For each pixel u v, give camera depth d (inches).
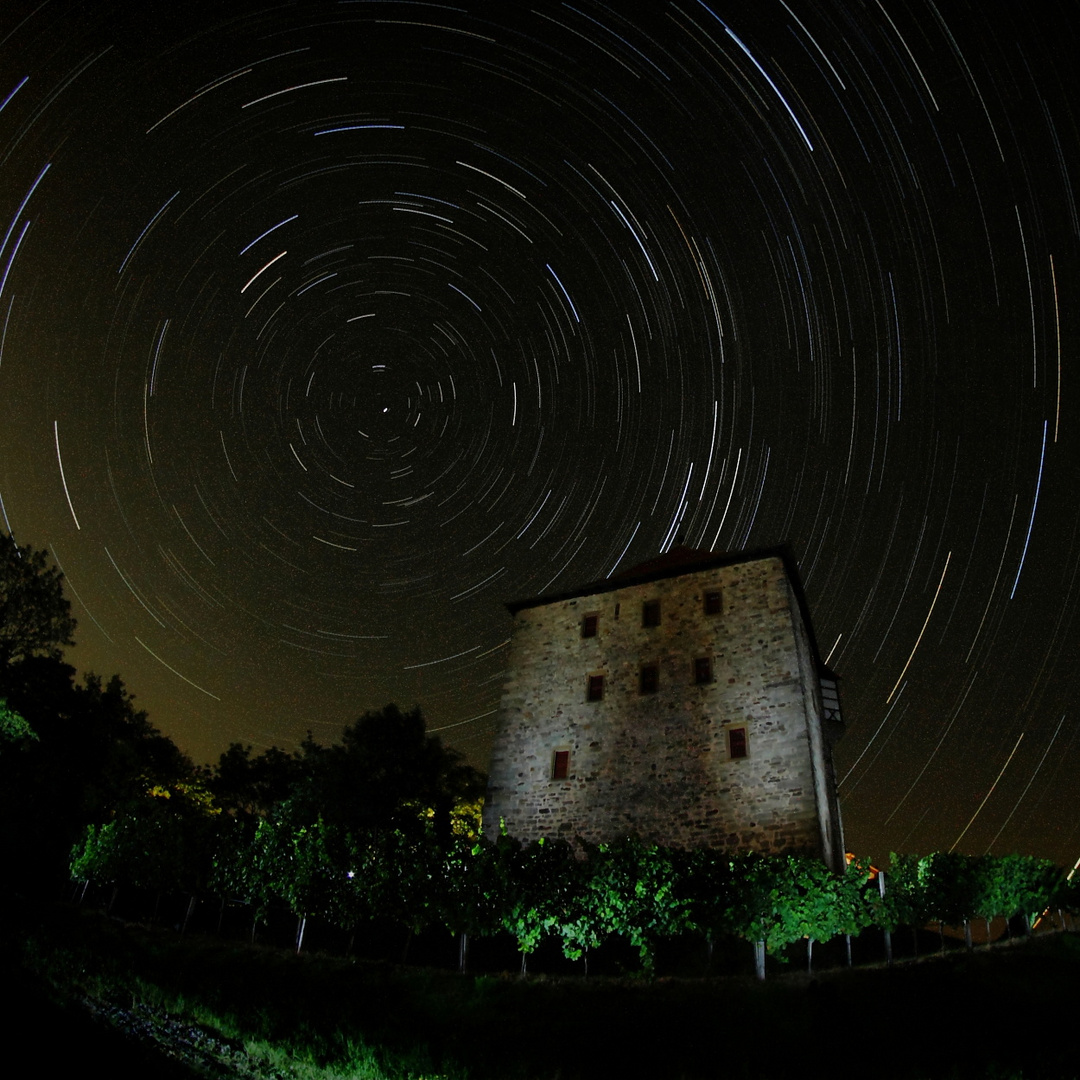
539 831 829.8
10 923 553.0
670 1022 424.8
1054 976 466.6
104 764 1138.7
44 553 1163.9
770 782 743.1
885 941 558.6
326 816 902.4
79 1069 290.0
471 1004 474.3
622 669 893.8
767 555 892.6
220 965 564.4
